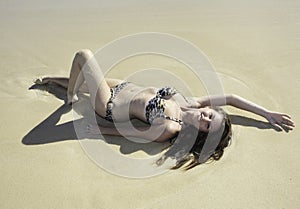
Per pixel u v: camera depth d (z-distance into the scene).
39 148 3.71
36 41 5.89
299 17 6.76
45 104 4.38
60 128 4.02
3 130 3.92
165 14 7.01
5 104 4.33
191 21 6.70
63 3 7.51
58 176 3.38
